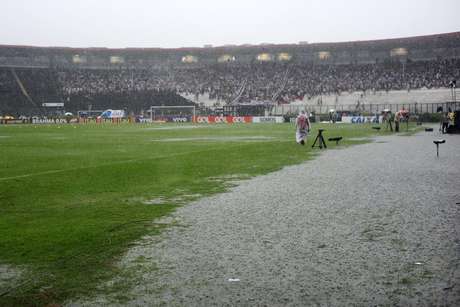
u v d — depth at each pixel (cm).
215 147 3253
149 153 2828
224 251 832
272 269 739
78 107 10969
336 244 862
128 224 1034
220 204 1251
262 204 1241
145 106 11125
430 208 1159
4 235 945
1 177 1795
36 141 4047
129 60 12744
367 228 971
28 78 11412
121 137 4609
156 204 1262
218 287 673
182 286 677
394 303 614
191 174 1856
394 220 1038
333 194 1373
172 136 4750
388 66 10975
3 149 3181
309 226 996
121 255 816
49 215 1133
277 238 908
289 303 618
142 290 664
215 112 10519
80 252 833
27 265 767
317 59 12056
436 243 858
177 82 12112
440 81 9781
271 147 3170
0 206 1241
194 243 884
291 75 11612
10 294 653
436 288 657
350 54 11775
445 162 2194
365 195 1351
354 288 662
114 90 11644
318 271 727
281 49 12281
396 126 5244
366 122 8438
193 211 1166
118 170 1969
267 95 10956
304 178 1719
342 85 10744
